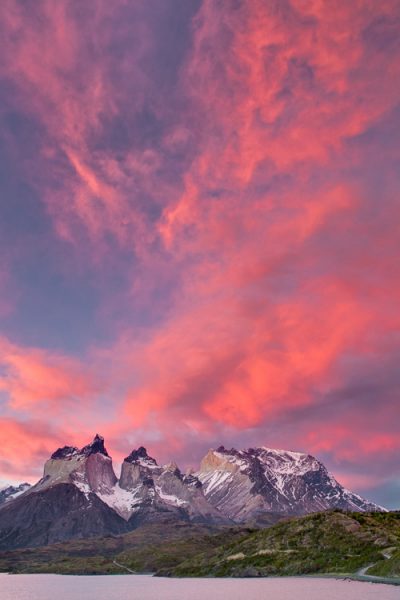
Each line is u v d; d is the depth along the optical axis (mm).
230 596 184500
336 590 163375
